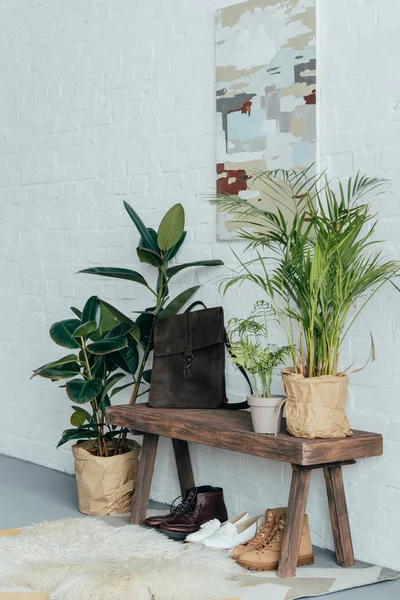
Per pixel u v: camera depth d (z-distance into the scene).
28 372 4.60
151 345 3.63
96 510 3.51
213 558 2.79
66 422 4.36
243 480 3.40
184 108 3.68
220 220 3.46
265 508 3.30
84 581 2.57
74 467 3.91
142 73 3.89
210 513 3.18
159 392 3.36
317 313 2.77
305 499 2.71
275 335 3.25
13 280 4.71
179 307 3.54
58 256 4.40
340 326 2.77
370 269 2.74
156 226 3.82
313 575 2.75
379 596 2.60
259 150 3.29
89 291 4.20
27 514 3.55
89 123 4.20
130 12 3.95
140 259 3.53
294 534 2.71
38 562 2.79
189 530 3.10
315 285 2.73
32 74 4.56
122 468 3.53
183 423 3.04
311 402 2.68
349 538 2.86
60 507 3.66
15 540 3.04
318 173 3.08
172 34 3.74
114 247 4.06
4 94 4.76
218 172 3.46
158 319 3.45
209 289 3.54
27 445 4.61
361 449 2.76
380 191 2.88
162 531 3.15
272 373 3.08
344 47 3.00
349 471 2.99
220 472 3.50
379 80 2.89
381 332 2.88
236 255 3.31
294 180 3.15
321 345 2.77
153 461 3.33
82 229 4.25
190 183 3.65
